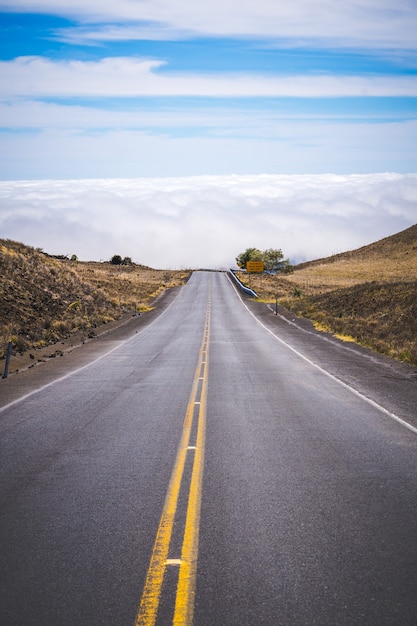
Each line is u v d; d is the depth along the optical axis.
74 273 59.66
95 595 4.93
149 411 13.28
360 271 136.00
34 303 39.28
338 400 14.58
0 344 25.09
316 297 60.94
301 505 7.12
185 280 102.00
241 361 22.84
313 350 26.59
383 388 16.42
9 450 9.95
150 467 8.85
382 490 7.69
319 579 5.18
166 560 5.59
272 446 10.08
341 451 9.72
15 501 7.38
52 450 9.91
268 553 5.73
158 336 34.28
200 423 11.96
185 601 4.81
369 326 36.00
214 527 6.43
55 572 5.36
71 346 29.72
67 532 6.32
